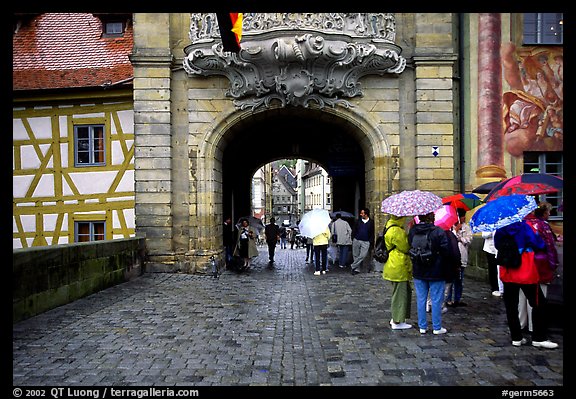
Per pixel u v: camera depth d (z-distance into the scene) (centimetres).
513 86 1335
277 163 10044
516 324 584
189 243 1316
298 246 3052
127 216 1477
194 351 583
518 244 570
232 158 1906
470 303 849
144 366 528
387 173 1327
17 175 1533
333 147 1683
